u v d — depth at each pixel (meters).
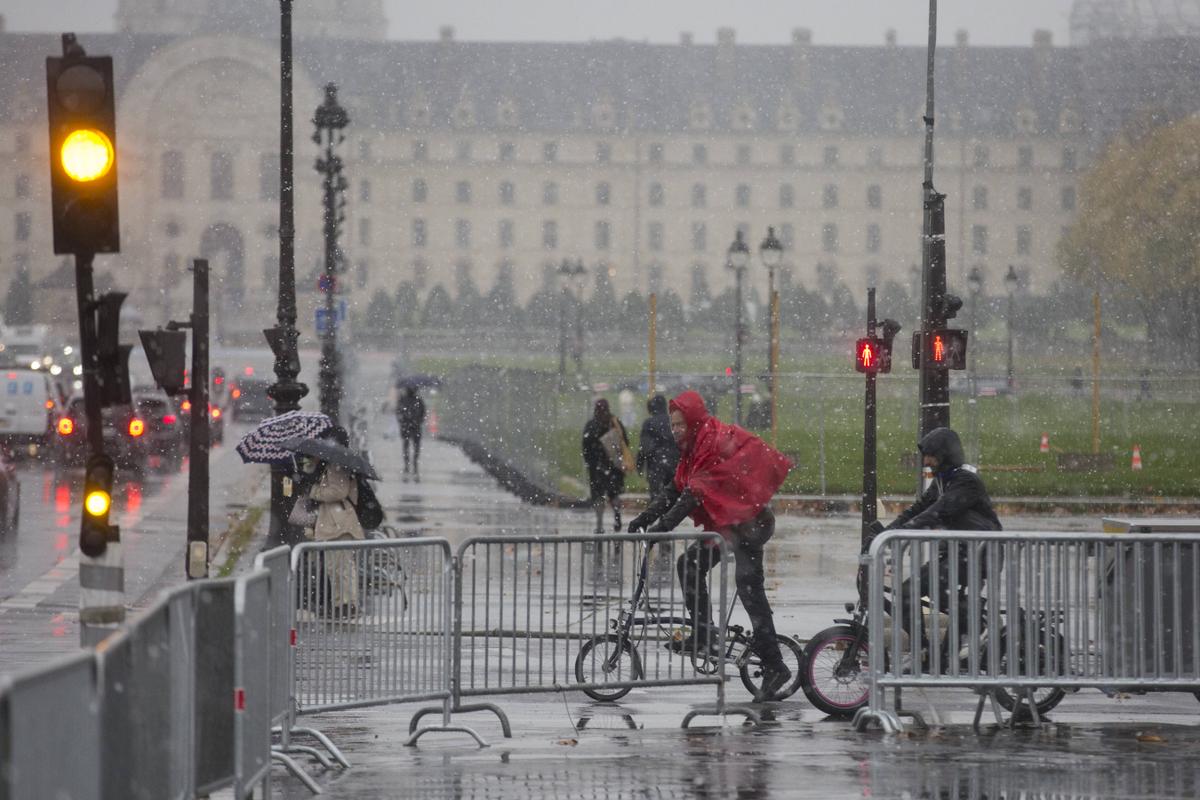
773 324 100.44
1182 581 26.97
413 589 26.17
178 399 113.12
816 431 124.94
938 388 53.91
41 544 58.66
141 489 84.12
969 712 29.30
